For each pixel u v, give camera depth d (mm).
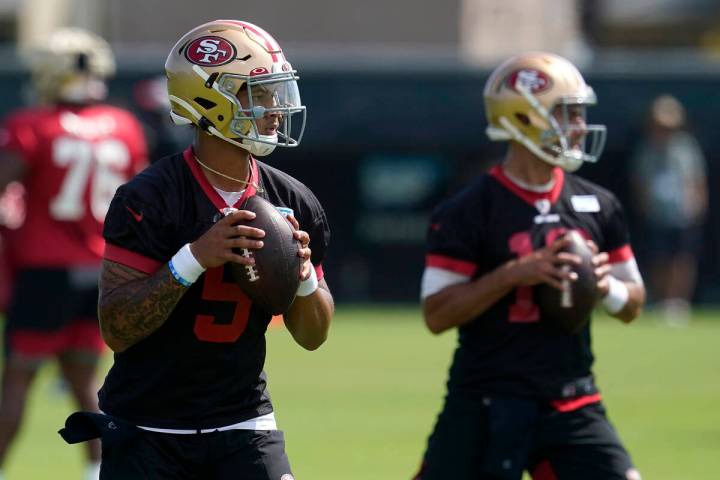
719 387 44438
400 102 68312
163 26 83062
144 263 17766
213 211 18062
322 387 44344
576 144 22422
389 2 83312
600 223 22344
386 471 31250
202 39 18172
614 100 68688
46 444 34844
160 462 18062
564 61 22594
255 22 82688
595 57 84250
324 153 70625
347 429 36719
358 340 57438
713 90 68750
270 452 18359
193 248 17281
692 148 68875
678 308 66062
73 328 29578
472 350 21438
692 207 65375
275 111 18062
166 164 18219
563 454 21109
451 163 70500
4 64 64875
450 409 21484
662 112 64438
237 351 18219
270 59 18094
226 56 17984
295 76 18312
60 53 29750
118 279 17750
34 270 29125
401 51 83250
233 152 18219
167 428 18141
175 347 17984
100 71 30359
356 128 68188
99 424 18094
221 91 17875
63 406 40906
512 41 85375
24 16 85375
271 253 17578
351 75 68125
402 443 34750
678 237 65125
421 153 70500
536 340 21156
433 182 70938
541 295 21047
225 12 82438
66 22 85438
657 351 53688
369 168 70938
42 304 29031
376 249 72000
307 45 82875
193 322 17922
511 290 21219
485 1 84688
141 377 18141
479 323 21422
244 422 18375
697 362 50375
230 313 18016
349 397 42281
